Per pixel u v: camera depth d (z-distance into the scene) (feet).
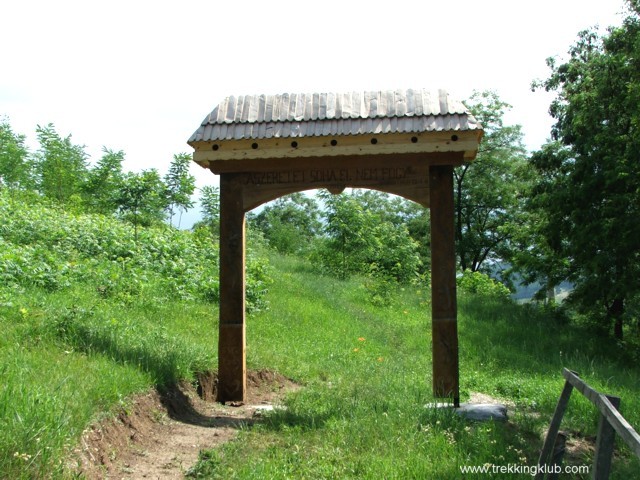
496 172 136.87
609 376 40.57
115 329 27.81
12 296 29.60
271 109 27.58
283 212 176.76
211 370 28.63
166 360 26.02
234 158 26.96
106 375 21.29
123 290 38.27
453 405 25.17
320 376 33.88
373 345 44.98
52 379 19.19
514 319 62.23
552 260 73.36
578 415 25.93
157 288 41.37
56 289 34.81
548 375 39.42
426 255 149.38
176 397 24.34
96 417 18.02
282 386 31.32
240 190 27.84
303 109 27.37
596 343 57.62
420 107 26.76
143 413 21.01
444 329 26.48
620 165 61.36
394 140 26.32
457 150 26.16
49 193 87.35
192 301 41.96
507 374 39.68
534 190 71.20
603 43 69.10
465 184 136.87
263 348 35.91
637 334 74.28
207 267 52.49
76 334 25.27
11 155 88.12
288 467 17.08
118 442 18.22
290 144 26.73
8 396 16.10
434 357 26.53
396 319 58.08
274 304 50.52
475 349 47.57
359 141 26.43
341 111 26.96
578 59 73.00
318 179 27.43
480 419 23.84
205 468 17.06
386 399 24.81
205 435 21.20
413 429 20.57
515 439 20.81
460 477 16.44
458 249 137.08
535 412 27.43
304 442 19.48
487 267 144.97
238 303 27.81
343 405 23.89
